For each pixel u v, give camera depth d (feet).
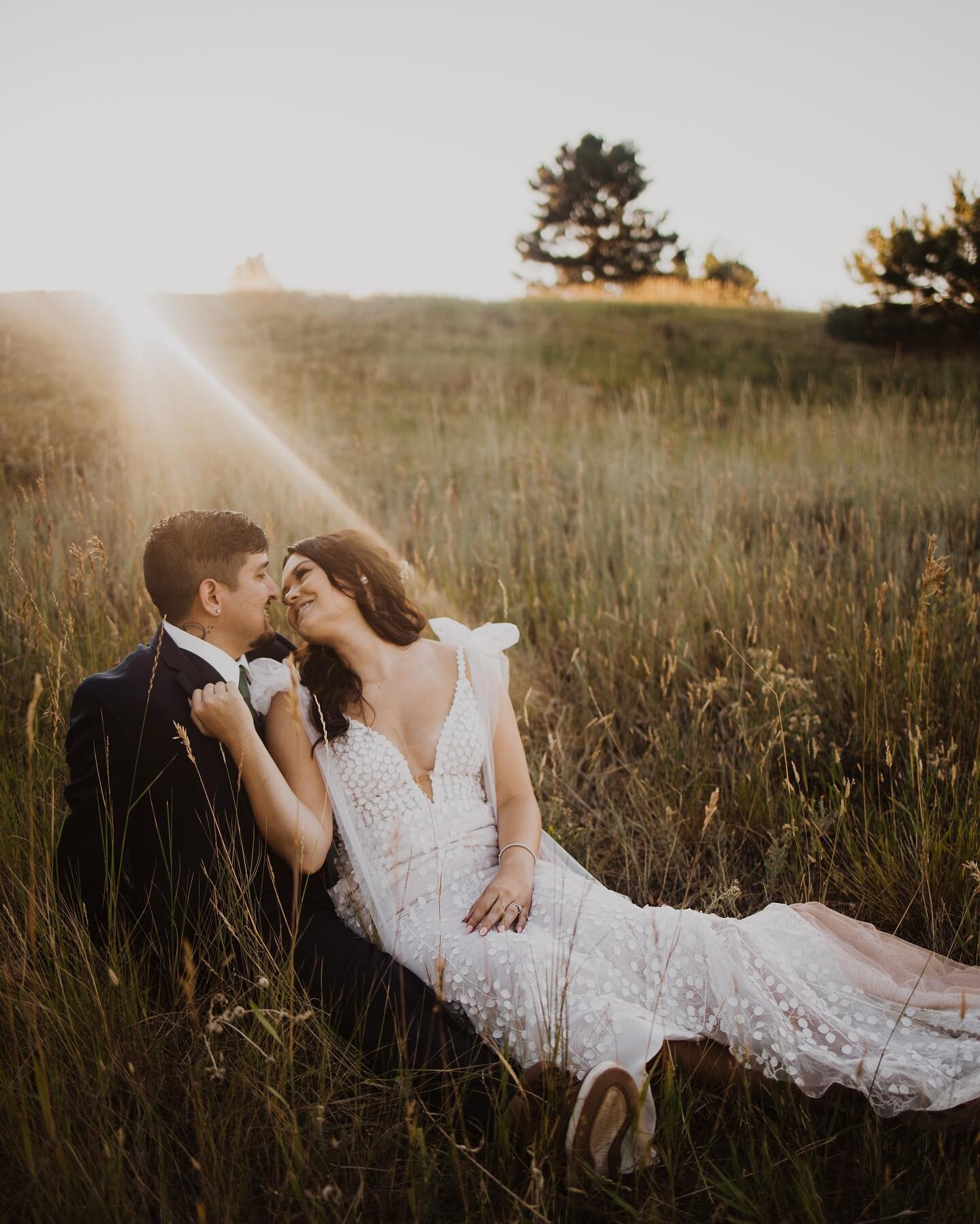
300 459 24.20
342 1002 7.02
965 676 11.67
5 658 12.07
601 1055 6.21
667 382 43.37
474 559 16.88
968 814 9.37
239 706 7.23
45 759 9.66
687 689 13.19
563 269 144.66
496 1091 6.34
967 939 8.29
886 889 9.05
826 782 10.92
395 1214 5.94
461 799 8.25
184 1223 5.82
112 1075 6.50
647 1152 5.98
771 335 56.34
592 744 12.46
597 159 137.49
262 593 7.84
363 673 8.29
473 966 6.91
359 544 8.30
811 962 7.36
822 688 12.62
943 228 48.67
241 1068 6.52
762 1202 5.87
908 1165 6.23
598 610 14.40
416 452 25.38
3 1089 6.10
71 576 11.84
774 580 14.23
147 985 7.36
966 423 26.32
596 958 7.00
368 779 7.94
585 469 21.31
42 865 8.13
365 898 7.88
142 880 7.45
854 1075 6.43
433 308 63.98
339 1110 6.56
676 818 10.66
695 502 18.40
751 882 9.89
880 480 19.34
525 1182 6.07
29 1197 5.68
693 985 6.95
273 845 7.52
